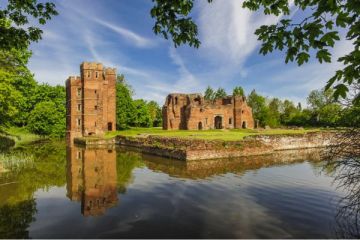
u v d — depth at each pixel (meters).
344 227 12.01
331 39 6.34
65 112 72.62
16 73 39.16
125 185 20.20
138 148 44.91
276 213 13.87
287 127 77.19
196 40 9.21
